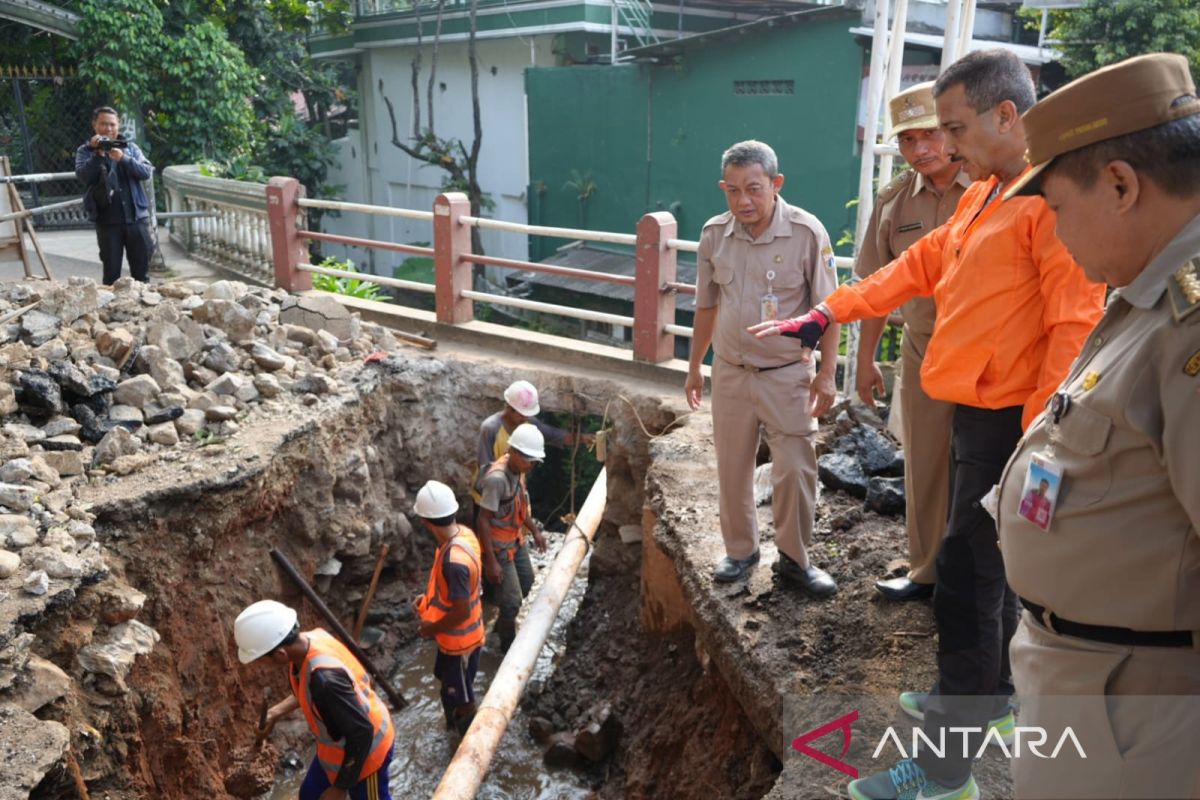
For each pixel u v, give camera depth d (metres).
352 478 6.64
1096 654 1.69
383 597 7.31
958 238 2.74
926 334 3.37
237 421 6.13
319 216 21.27
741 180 3.57
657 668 5.55
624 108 15.22
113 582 4.64
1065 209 1.71
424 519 5.79
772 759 3.74
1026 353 2.56
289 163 20.25
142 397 5.95
